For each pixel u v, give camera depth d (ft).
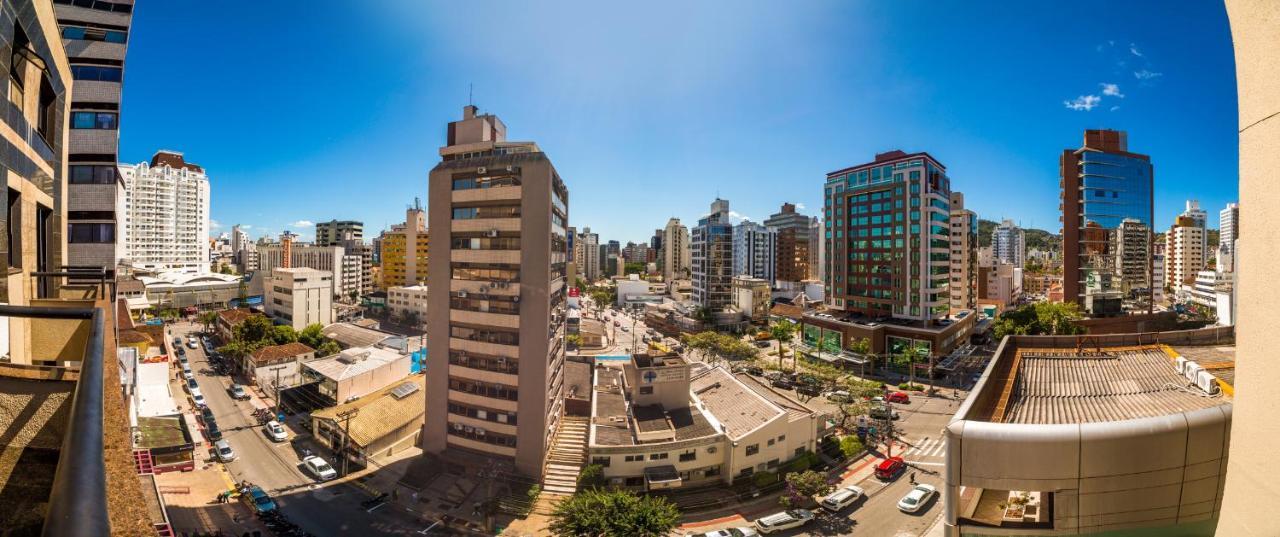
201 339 304.09
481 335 132.36
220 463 143.64
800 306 387.34
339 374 184.65
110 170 132.98
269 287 348.79
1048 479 45.24
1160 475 45.65
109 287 69.00
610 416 153.89
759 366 263.90
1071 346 88.17
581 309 526.98
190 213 498.28
